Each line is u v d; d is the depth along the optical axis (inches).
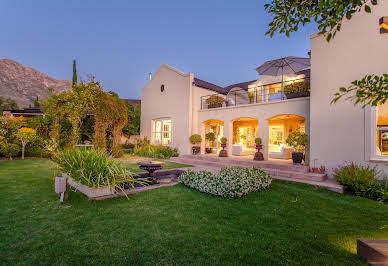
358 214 174.1
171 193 217.2
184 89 531.2
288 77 520.4
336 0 69.1
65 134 500.4
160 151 536.4
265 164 358.0
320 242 124.8
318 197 217.9
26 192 200.1
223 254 107.9
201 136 528.7
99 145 438.3
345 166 272.7
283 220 156.1
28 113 676.7
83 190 203.9
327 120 293.3
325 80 296.0
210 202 190.2
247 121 621.3
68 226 133.0
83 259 100.1
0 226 128.9
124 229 131.9
